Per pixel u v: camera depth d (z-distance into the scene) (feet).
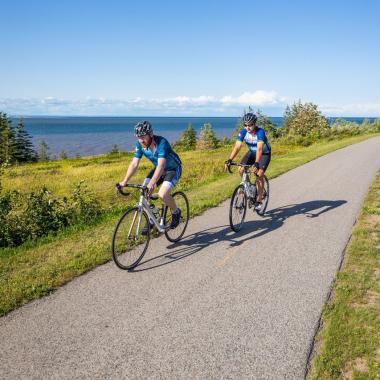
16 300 14.25
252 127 22.18
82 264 17.57
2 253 20.16
